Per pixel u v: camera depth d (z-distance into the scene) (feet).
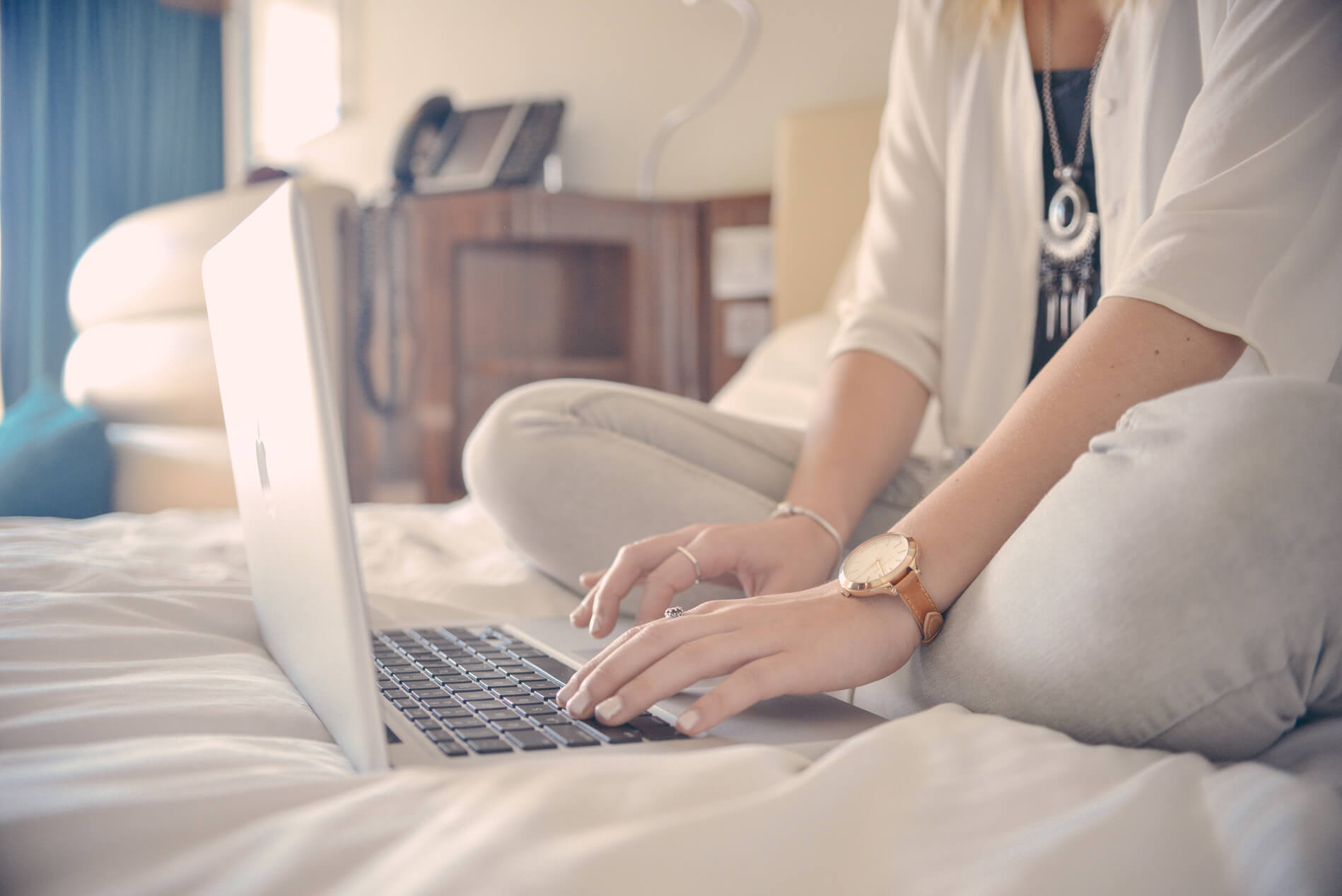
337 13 12.49
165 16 14.71
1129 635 1.64
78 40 14.28
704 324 8.75
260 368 1.78
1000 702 1.81
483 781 1.37
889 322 3.36
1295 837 1.25
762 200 8.45
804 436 3.43
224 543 3.69
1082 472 1.83
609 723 1.74
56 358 14.24
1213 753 1.68
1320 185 2.09
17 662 2.13
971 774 1.44
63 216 14.32
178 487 7.31
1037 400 2.13
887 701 2.17
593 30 10.03
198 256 7.85
